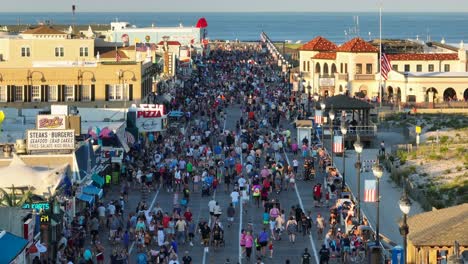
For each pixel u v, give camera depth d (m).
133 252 85.75
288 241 90.38
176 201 101.50
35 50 196.25
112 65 164.75
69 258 78.31
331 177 114.50
